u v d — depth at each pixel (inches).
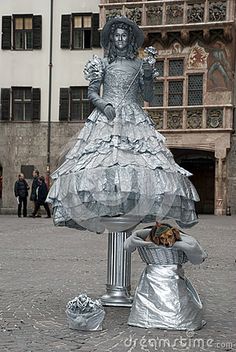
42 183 1044.5
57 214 256.1
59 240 605.6
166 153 256.5
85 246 548.1
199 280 352.8
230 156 1138.0
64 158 264.7
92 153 249.1
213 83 1138.0
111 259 261.9
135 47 278.5
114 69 270.5
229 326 231.5
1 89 1263.5
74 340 206.5
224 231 719.1
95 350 194.2
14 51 1262.3
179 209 248.2
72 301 223.5
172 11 1151.6
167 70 1160.8
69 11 1245.7
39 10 1259.2
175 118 1147.9
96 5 1235.2
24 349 195.5
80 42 1244.5
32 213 1133.7
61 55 1246.3
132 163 237.8
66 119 1235.9
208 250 511.5
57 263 425.1
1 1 1270.9
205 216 1082.7
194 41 1147.3
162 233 221.6
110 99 267.1
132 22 271.7
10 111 1255.5
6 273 374.0
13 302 277.1
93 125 263.7
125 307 257.4
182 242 220.8
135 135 253.4
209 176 1227.2
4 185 1248.8
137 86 272.7
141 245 224.1
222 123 1123.9
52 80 1249.4
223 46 1133.1
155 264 227.1
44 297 290.7
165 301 222.1
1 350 194.1
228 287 328.8
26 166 1245.1
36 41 1254.3
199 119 1138.0
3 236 647.1
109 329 220.8
